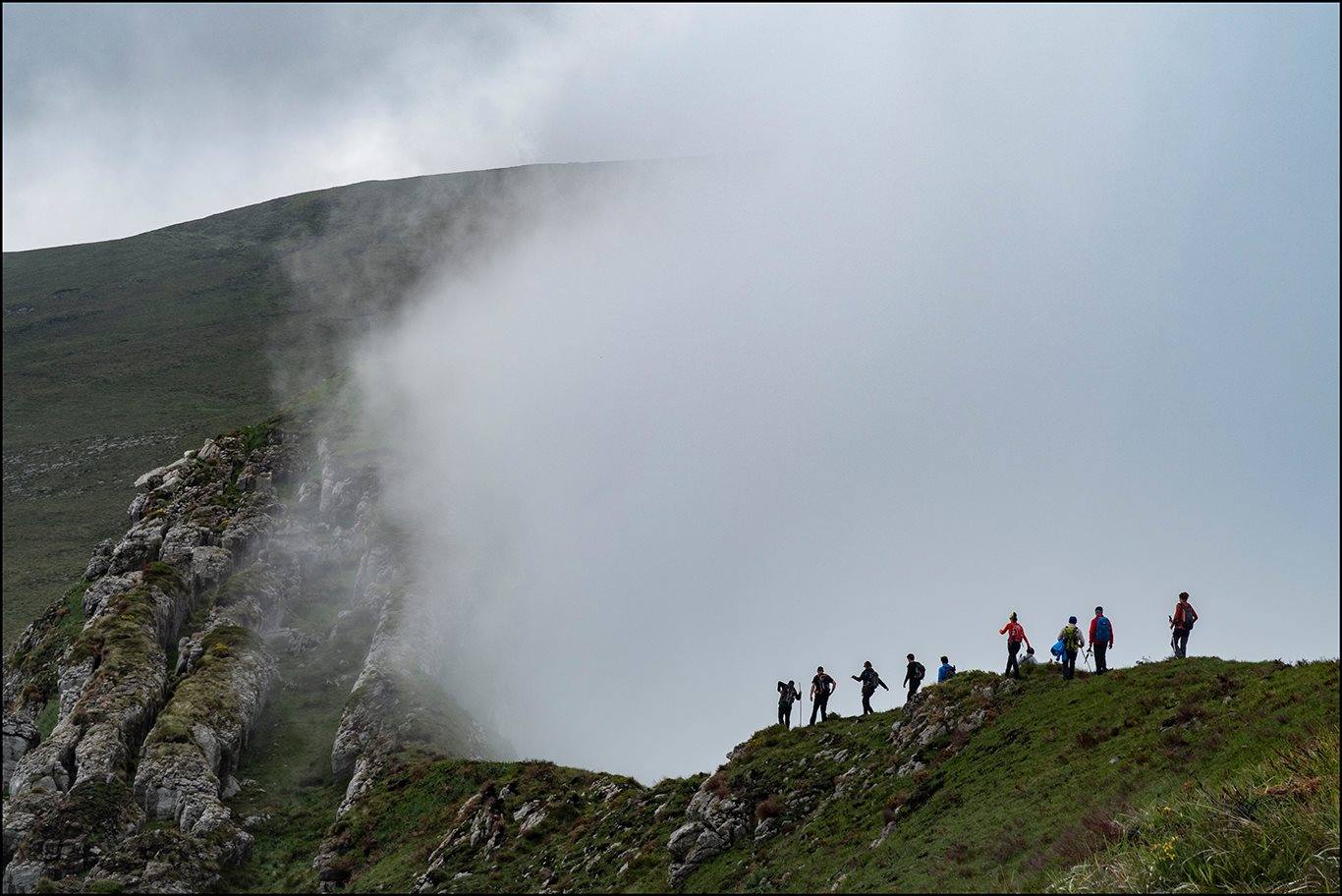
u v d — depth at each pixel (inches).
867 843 1737.2
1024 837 1476.4
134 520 5698.8
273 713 4060.0
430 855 2765.7
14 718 3976.4
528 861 2470.5
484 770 3218.5
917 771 1892.2
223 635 4242.1
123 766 3425.2
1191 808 1325.0
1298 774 1300.4
